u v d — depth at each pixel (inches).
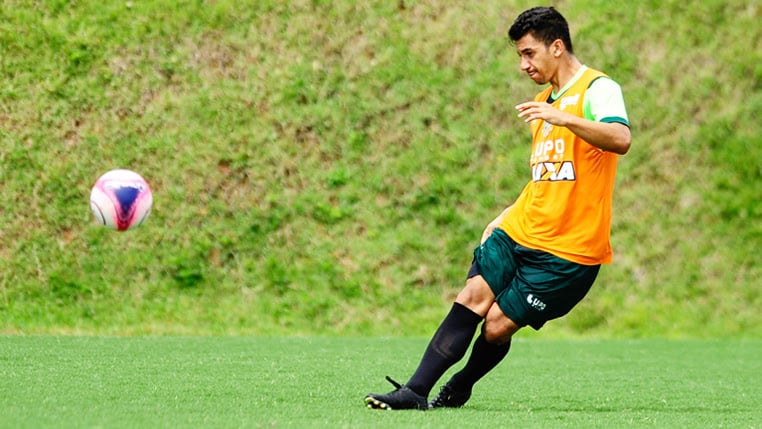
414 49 1777.8
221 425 514.6
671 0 1871.3
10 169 1588.3
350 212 1615.4
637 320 1545.3
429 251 1589.6
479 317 640.4
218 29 1766.7
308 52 1759.4
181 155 1636.3
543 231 624.7
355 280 1550.2
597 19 1840.6
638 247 1635.1
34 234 1541.6
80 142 1625.2
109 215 894.4
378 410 612.4
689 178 1704.0
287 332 1473.9
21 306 1465.3
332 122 1691.7
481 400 742.5
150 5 1772.9
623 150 602.2
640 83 1779.0
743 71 1802.4
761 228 1665.8
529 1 1843.0
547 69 638.5
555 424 573.6
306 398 685.3
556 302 629.3
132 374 818.8
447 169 1662.2
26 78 1668.3
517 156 1680.6
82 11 1750.7
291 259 1565.0
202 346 1163.3
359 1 1824.6
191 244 1561.3
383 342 1302.9
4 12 1724.9
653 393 835.4
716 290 1598.2
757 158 1718.8
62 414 543.8
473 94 1737.2
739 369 1093.1
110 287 1504.7
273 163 1646.2
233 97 1696.6
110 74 1692.9
